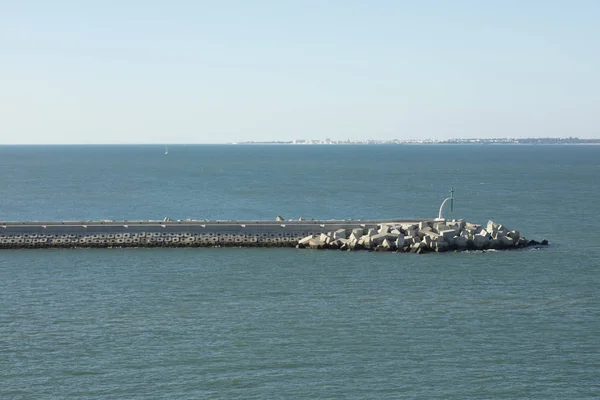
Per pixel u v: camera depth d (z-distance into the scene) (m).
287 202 158.00
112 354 53.44
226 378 49.47
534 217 132.50
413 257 89.31
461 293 70.81
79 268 81.12
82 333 57.81
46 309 64.31
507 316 63.03
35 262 84.44
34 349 54.28
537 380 49.62
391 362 52.34
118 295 69.19
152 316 62.25
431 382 49.16
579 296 70.00
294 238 97.44
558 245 99.56
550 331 59.09
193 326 59.59
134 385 48.34
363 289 72.12
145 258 87.38
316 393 47.38
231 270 80.62
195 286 72.94
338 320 61.44
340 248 94.00
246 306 65.50
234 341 56.19
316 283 74.50
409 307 65.56
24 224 95.88
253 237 96.69
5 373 50.03
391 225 98.38
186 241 95.75
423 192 184.50
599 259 88.75
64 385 48.31
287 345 55.41
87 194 175.00
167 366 51.34
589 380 49.66
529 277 78.25
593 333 58.69
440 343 56.12
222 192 182.12
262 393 47.31
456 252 93.19
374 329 59.19
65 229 95.44
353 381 49.19
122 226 96.25
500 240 96.38
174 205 151.62
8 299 67.62
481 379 49.69
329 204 154.12
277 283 74.44
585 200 162.62
